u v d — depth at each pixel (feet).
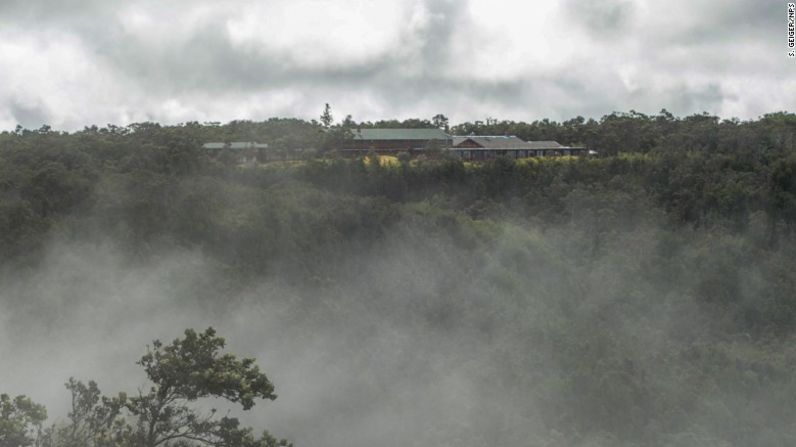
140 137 432.66
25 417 89.86
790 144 447.83
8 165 336.70
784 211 385.91
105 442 91.76
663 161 425.69
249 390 98.32
